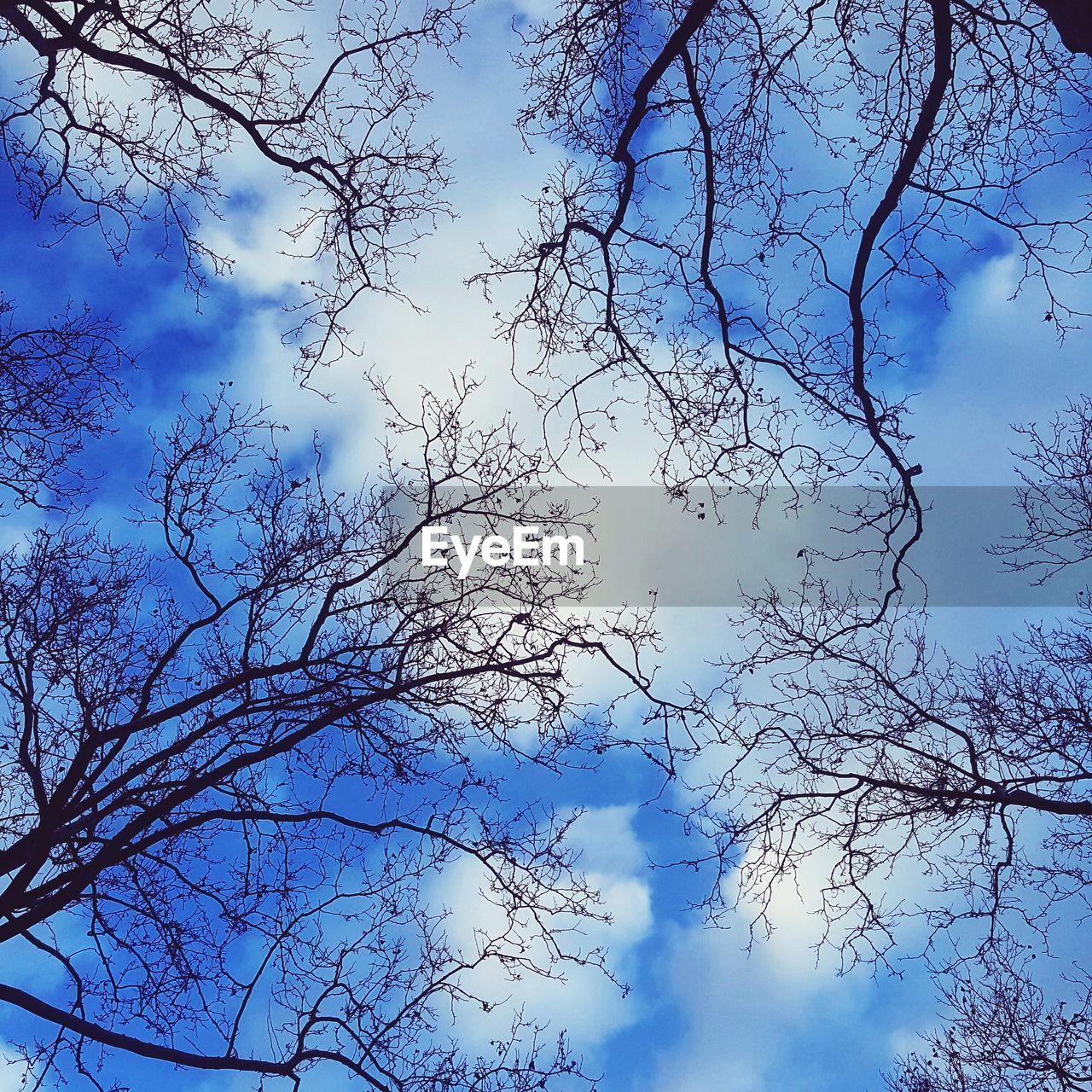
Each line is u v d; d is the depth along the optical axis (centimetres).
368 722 740
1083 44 445
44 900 632
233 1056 652
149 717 651
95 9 695
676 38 594
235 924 717
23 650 702
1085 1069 823
